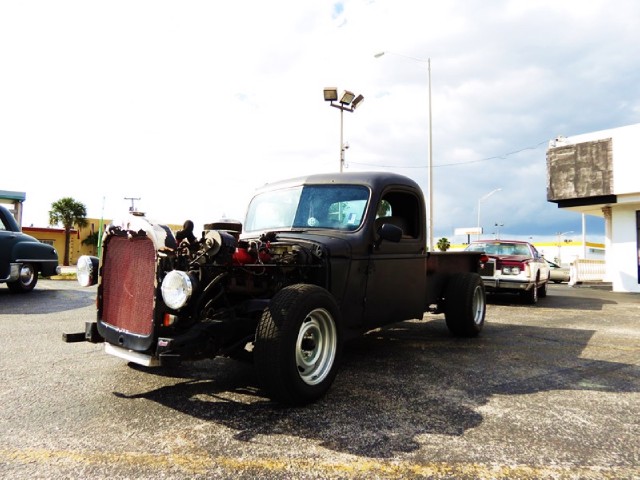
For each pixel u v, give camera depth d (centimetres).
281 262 381
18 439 277
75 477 231
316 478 232
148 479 229
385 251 464
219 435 284
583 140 1830
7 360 469
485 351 539
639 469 247
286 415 320
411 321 777
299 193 499
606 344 592
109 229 362
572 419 320
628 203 1727
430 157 1998
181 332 340
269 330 324
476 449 268
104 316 370
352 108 1772
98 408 331
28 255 1073
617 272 1764
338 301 407
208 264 350
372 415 321
